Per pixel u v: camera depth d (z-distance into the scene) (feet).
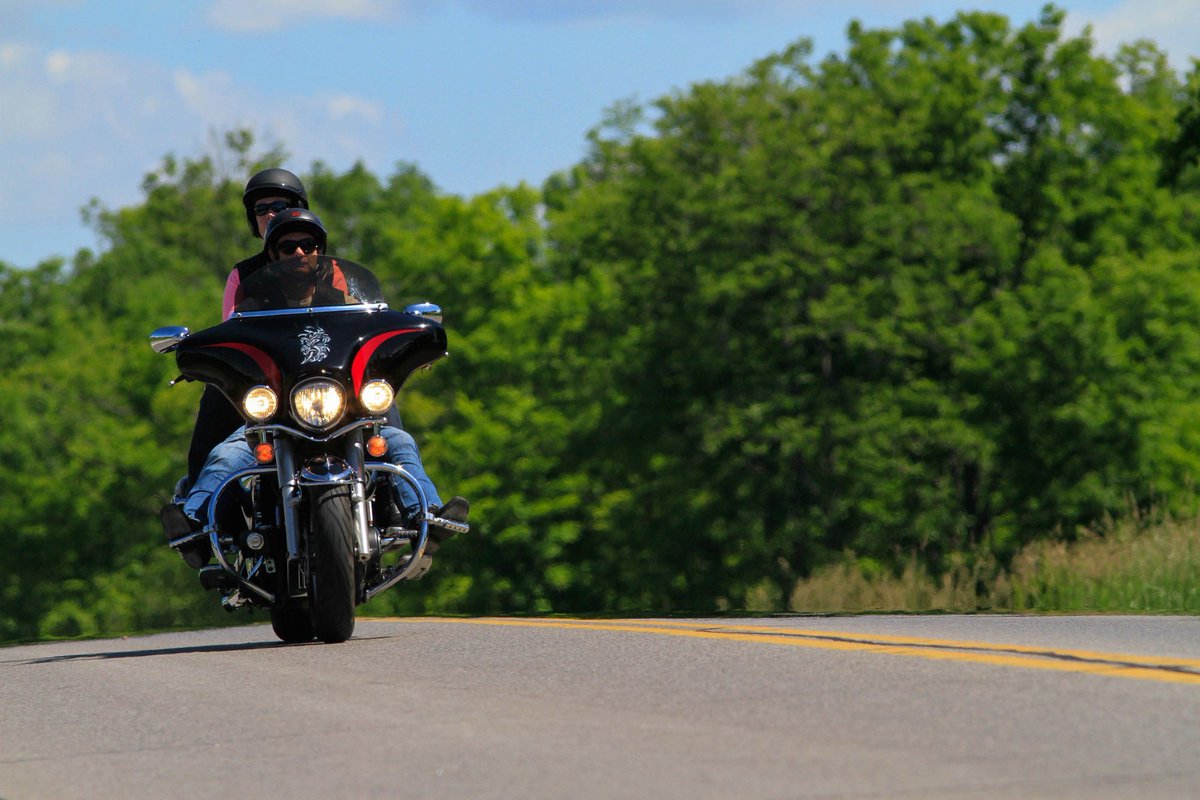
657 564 343.87
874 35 345.72
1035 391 304.09
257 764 44.78
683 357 328.90
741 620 83.25
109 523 440.45
